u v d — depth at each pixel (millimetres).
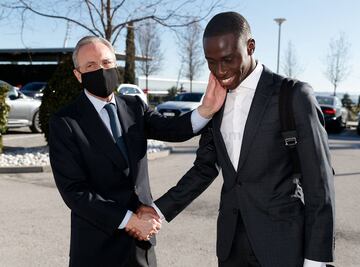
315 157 1915
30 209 5605
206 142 2424
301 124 1938
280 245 2035
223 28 1941
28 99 14086
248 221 2088
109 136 2330
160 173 8008
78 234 2340
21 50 23828
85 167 2311
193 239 4633
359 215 5480
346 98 32781
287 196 2055
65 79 9312
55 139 2275
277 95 2016
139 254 2424
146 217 2250
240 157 2078
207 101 2227
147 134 2656
